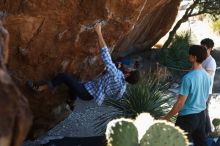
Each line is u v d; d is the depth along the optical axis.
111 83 5.60
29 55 5.51
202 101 5.43
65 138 7.25
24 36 5.34
